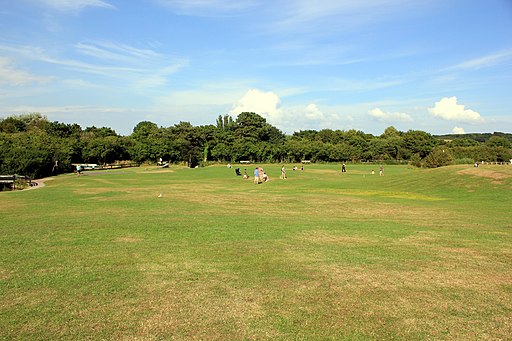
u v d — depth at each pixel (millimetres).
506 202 34094
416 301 9430
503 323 8336
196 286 10305
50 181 62156
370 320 8391
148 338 7539
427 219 23672
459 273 11617
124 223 19984
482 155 115750
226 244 15172
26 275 11125
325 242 15836
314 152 151000
